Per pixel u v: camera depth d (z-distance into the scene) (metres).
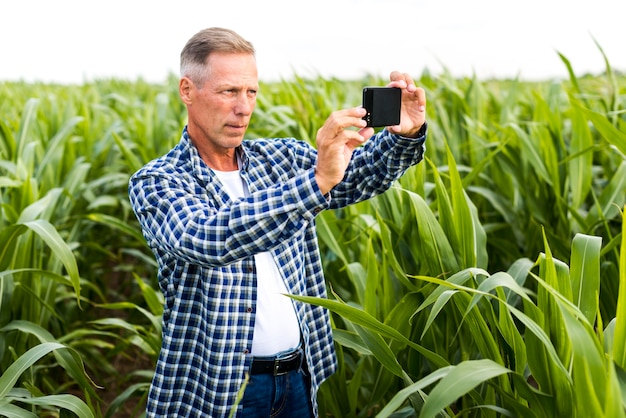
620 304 1.61
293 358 2.02
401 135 1.99
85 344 3.61
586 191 3.51
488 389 2.22
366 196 2.14
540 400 1.78
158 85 12.20
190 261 1.76
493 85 6.48
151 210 1.87
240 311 1.91
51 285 3.44
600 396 1.49
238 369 1.92
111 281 5.77
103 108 7.30
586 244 1.92
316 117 4.66
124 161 5.62
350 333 2.45
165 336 1.98
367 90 1.88
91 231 5.24
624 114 4.34
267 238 1.67
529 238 3.63
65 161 4.91
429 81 6.68
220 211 1.71
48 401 2.11
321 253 3.47
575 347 1.48
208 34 1.84
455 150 4.32
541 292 1.85
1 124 4.11
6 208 3.09
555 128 3.86
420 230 2.29
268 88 8.05
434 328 2.54
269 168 2.06
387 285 2.65
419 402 2.08
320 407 2.83
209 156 1.99
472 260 2.23
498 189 3.87
